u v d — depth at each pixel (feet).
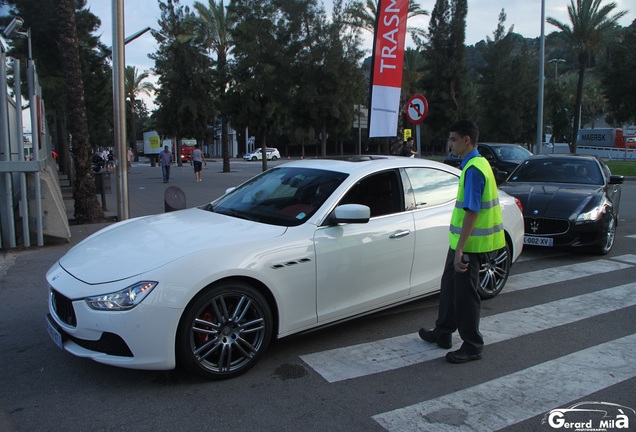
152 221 14.83
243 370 11.98
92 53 75.51
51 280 11.98
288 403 10.82
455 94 112.68
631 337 14.75
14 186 27.48
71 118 33.91
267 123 71.56
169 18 105.91
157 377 11.91
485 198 12.37
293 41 58.23
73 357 13.07
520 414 10.48
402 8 28.45
